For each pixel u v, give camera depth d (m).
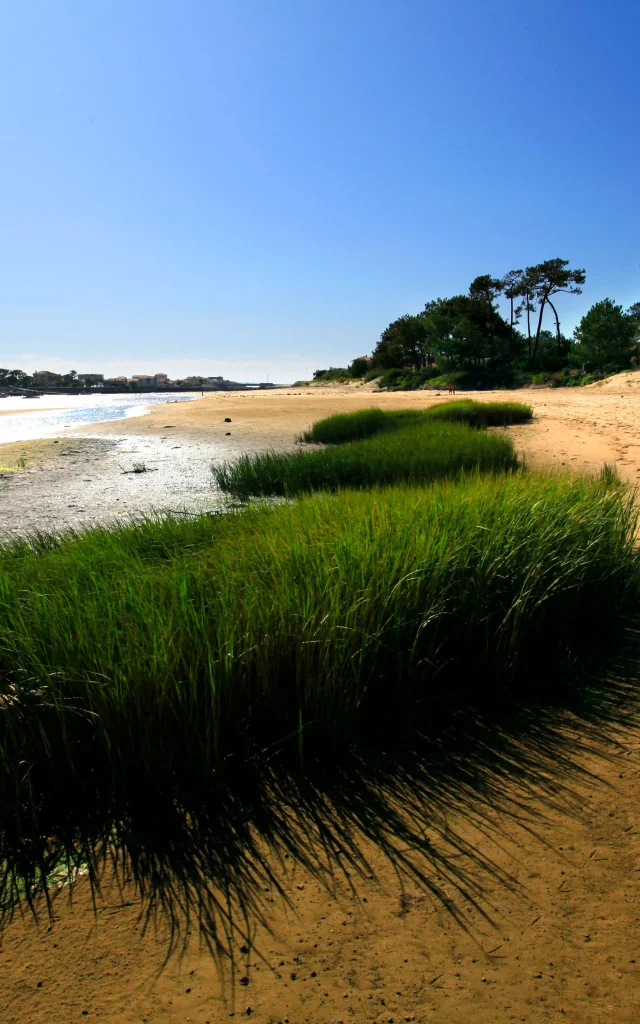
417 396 50.94
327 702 2.83
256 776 2.70
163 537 5.55
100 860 2.29
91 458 17.11
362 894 2.09
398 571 3.46
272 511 6.00
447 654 3.49
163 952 1.89
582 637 4.02
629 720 3.12
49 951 1.91
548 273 69.38
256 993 1.74
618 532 4.72
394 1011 1.66
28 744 2.54
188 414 35.38
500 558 3.69
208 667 2.68
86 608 3.10
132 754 2.57
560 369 68.06
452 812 2.48
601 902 2.02
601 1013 1.64
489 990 1.72
